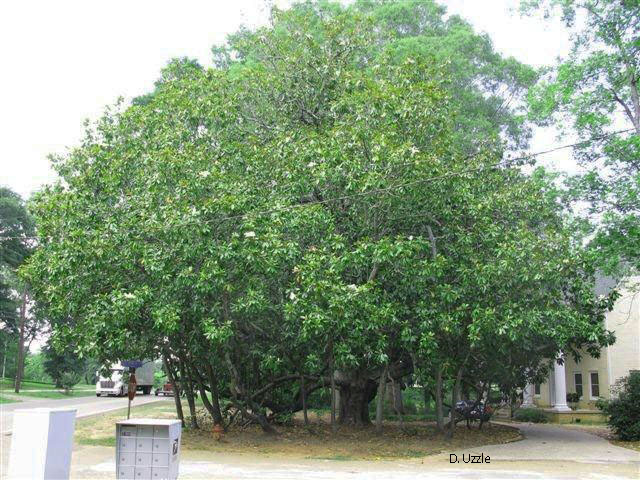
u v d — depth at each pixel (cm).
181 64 2036
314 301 1338
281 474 1126
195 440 1623
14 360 6359
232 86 1922
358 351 1533
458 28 2889
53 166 1792
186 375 1894
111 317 1343
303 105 1941
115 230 1426
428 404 2884
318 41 2309
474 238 1606
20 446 704
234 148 1634
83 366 5247
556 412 2722
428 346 1444
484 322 1427
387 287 1536
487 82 2895
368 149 1545
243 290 1406
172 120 1770
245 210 1408
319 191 1606
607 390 2788
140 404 3272
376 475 1131
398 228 1638
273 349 1549
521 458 1427
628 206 1748
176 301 1373
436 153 1605
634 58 1777
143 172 1580
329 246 1451
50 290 1471
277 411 1936
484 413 2142
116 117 1852
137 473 740
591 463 1366
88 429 1866
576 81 1802
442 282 1559
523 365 2083
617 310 2714
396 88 1633
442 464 1324
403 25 2847
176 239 1355
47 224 1563
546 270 1527
